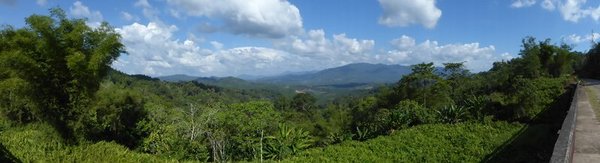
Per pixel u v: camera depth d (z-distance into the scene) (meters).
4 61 24.84
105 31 27.08
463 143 23.31
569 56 60.81
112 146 26.25
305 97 110.44
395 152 23.41
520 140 20.89
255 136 30.16
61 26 25.52
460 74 60.81
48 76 25.83
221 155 28.03
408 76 57.72
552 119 25.91
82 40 26.17
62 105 26.94
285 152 26.42
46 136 25.94
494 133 25.30
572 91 30.41
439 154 21.61
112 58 27.69
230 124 29.59
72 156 22.97
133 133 35.19
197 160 26.61
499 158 18.61
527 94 28.45
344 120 67.06
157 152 29.48
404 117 31.80
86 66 25.72
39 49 24.78
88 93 27.42
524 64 54.81
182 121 30.52
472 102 32.06
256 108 30.89
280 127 28.61
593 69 63.38
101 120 31.20
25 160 20.75
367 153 23.88
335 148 25.78
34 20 24.47
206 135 29.97
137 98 35.75
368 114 57.00
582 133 11.98
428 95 54.16
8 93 31.73
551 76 57.25
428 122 31.25
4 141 24.81
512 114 28.58
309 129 55.53
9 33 26.19
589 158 8.93
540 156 16.56
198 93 121.88
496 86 42.75
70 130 27.16
